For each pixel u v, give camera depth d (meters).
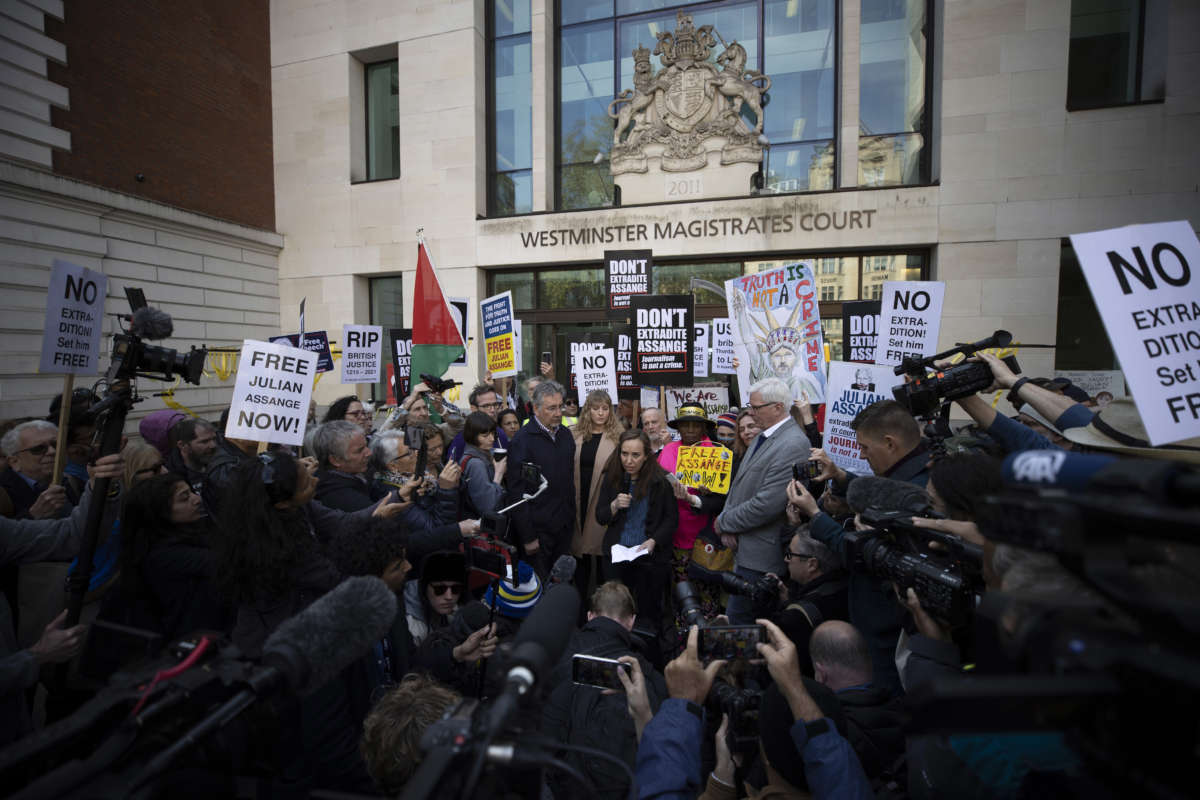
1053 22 8.81
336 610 1.18
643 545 3.80
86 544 2.38
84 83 9.01
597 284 11.51
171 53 10.38
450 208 11.61
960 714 0.61
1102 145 8.73
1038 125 8.92
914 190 9.41
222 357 11.17
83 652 1.40
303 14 12.27
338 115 12.18
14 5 8.05
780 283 4.52
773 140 10.52
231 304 11.52
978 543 1.53
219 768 0.94
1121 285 1.69
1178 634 0.57
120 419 2.53
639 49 10.61
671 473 4.19
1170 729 0.50
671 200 10.68
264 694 1.01
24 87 8.20
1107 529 0.68
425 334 5.21
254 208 12.11
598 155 11.42
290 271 12.58
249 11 11.94
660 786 1.37
